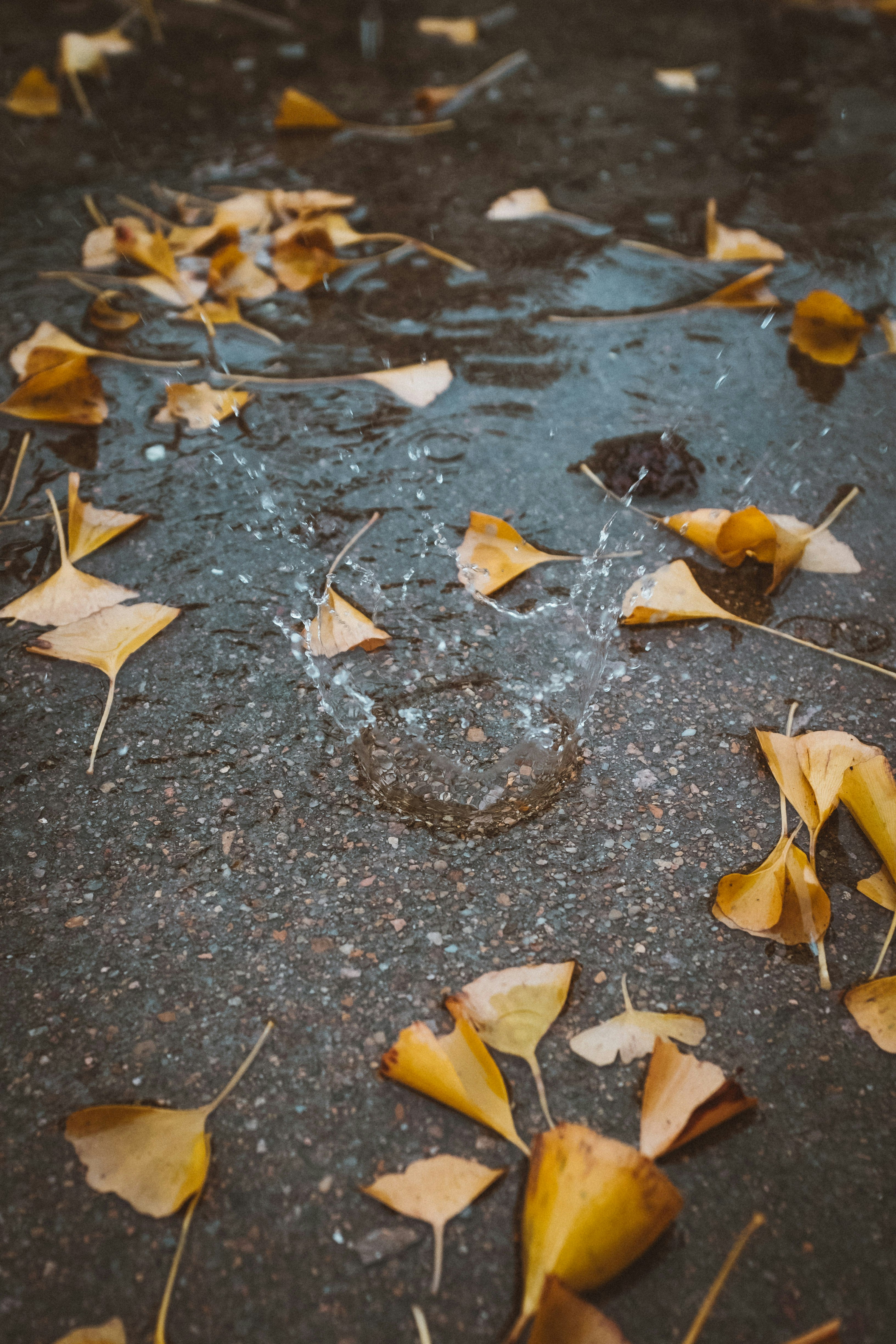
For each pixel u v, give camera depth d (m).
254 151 1.11
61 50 1.21
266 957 0.73
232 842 0.76
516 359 0.96
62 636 0.81
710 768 0.78
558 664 0.82
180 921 0.74
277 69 1.21
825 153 1.13
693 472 0.90
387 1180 0.67
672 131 1.14
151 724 0.80
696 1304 0.66
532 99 1.17
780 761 0.77
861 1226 0.68
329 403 0.93
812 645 0.83
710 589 0.85
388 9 1.32
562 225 1.05
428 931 0.74
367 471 0.90
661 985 0.73
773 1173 0.69
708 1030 0.71
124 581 0.85
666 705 0.80
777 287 1.01
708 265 1.03
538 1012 0.71
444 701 0.80
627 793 0.78
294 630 0.83
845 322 0.94
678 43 1.26
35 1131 0.69
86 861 0.76
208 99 1.17
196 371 0.95
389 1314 0.66
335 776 0.78
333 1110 0.70
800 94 1.19
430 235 1.04
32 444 0.91
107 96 1.17
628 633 0.83
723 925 0.74
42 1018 0.72
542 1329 0.63
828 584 0.85
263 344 0.97
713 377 0.95
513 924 0.74
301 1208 0.68
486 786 0.78
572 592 0.84
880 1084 0.70
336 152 1.11
